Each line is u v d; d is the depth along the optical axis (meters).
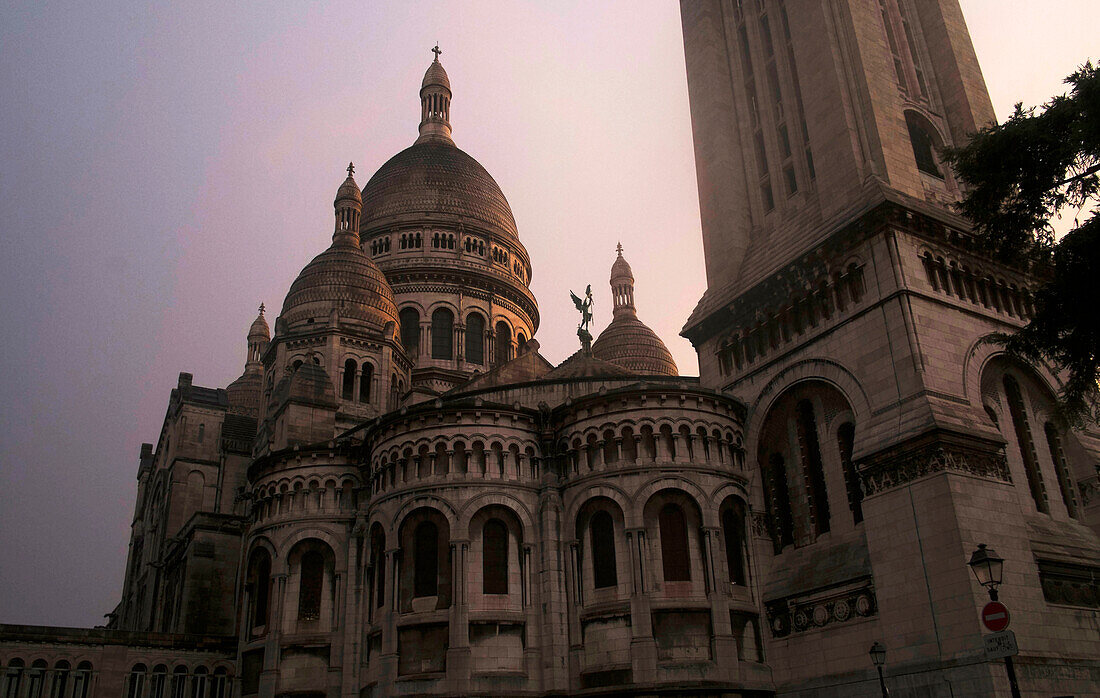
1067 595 39.22
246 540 60.31
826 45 51.91
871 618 39.69
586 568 44.84
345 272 77.75
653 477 44.84
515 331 93.75
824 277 47.03
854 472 43.91
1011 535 38.28
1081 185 31.77
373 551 49.00
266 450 66.31
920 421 39.31
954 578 36.25
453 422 47.44
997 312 46.22
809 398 47.50
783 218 54.25
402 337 87.25
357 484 53.00
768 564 46.59
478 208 95.88
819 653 41.94
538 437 48.56
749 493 47.56
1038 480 44.34
